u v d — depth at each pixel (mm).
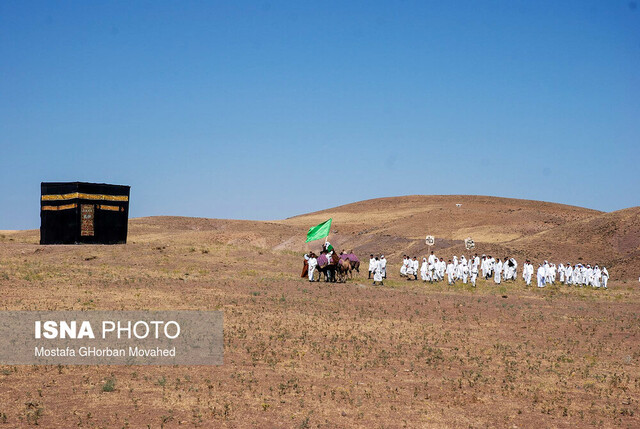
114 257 42031
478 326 23016
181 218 119500
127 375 14227
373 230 107062
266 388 13375
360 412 11922
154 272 36750
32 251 43281
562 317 26125
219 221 118125
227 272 39000
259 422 11117
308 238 38000
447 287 38969
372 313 25000
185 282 32281
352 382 14148
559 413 12391
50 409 11414
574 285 48344
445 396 13344
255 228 105562
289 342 18422
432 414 12039
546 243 79625
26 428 10281
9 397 12086
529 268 45000
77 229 46219
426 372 15469
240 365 15430
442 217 109938
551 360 17406
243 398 12562
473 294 35312
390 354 17375
